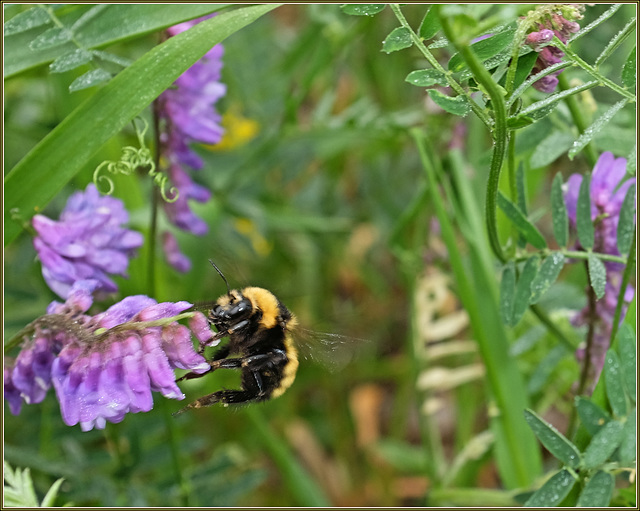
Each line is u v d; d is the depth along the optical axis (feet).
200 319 1.04
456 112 1.06
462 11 0.99
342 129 1.47
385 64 1.67
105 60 1.18
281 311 1.25
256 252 1.58
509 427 1.30
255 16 1.14
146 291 1.33
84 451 1.35
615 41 1.07
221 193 1.53
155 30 1.16
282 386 1.25
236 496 1.34
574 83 1.18
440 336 1.44
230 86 1.63
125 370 1.03
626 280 1.13
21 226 1.13
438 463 1.44
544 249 1.16
